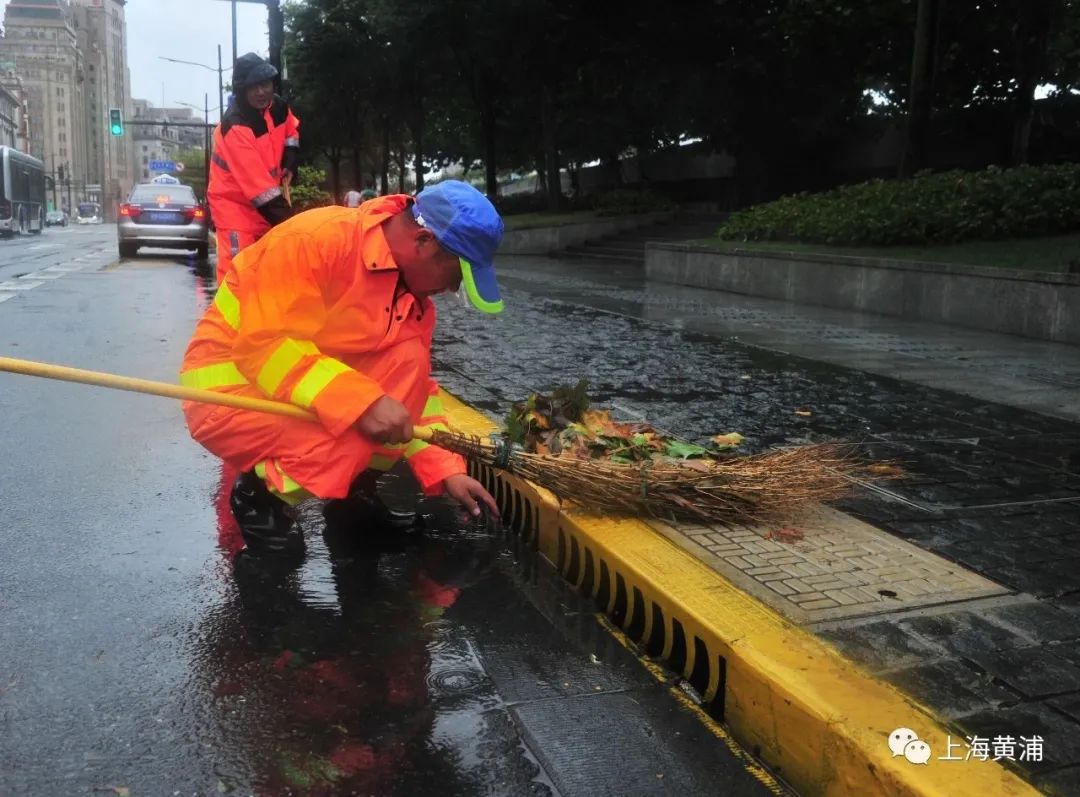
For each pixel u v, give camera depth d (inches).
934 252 432.8
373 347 120.0
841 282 441.1
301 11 1216.2
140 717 92.8
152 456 182.1
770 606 107.2
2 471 170.1
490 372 256.4
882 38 724.7
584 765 88.4
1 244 1049.5
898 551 125.6
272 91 218.4
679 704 100.4
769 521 135.9
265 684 100.1
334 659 106.3
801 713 86.6
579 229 918.4
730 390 236.5
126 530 143.0
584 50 909.8
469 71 1041.5
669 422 200.2
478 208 112.9
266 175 218.5
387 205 119.0
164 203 746.8
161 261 732.7
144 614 115.2
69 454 181.9
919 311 399.2
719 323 377.1
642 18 824.3
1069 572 120.6
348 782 84.0
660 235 890.1
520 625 117.9
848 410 215.8
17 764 84.7
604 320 381.4
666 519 135.9
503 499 158.9
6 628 110.0
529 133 1211.9
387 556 138.3
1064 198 439.8
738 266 515.5
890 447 182.1
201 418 123.4
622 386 239.1
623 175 1277.1
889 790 77.3
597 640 114.6
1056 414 215.6
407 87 1256.8
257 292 114.4
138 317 373.1
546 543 142.6
